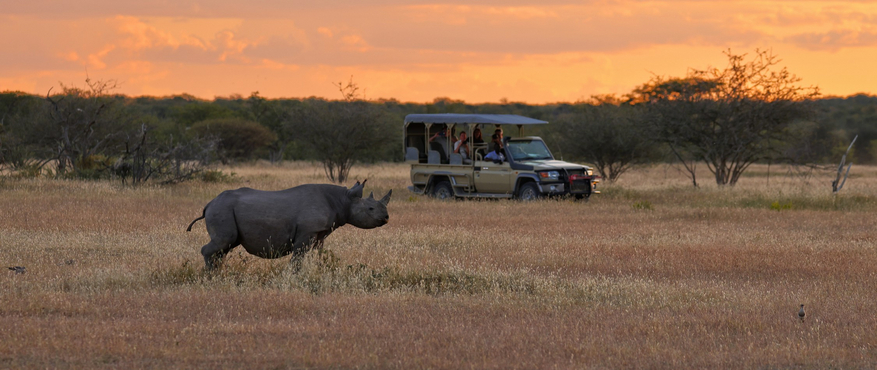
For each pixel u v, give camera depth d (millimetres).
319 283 10164
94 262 11586
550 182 24531
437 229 16578
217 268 10594
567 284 10578
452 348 7172
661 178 43875
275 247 10648
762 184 35438
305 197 10773
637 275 11664
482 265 12047
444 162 27672
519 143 26172
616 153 39719
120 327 7656
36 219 16750
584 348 7277
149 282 10227
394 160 65750
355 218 11109
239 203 10500
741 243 15164
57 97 37562
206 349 6977
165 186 26688
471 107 133500
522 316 8703
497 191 25719
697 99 32281
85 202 20750
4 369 6262
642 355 7117
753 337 7887
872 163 90375
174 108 93812
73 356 6668
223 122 63656
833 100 159375
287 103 81812
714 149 31859
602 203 24375
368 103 37688
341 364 6641
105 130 36781
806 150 37062
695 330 8141
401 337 7539
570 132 40125
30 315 8281
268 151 74938
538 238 15539
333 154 36562
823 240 15586
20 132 39062
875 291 10477
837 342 7719
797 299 9844
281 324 7965
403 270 11016
